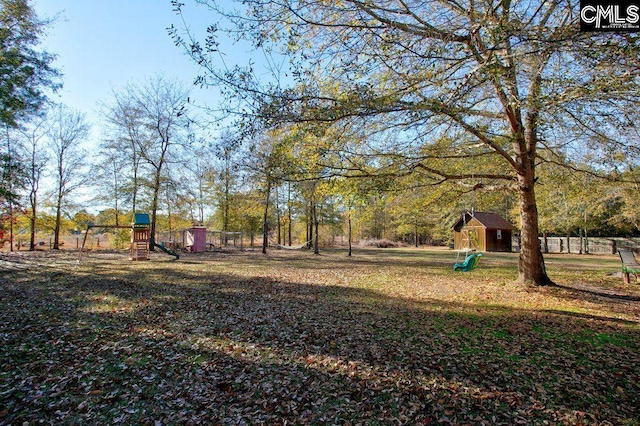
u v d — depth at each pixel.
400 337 5.46
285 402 3.53
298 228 40.72
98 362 4.48
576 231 34.56
